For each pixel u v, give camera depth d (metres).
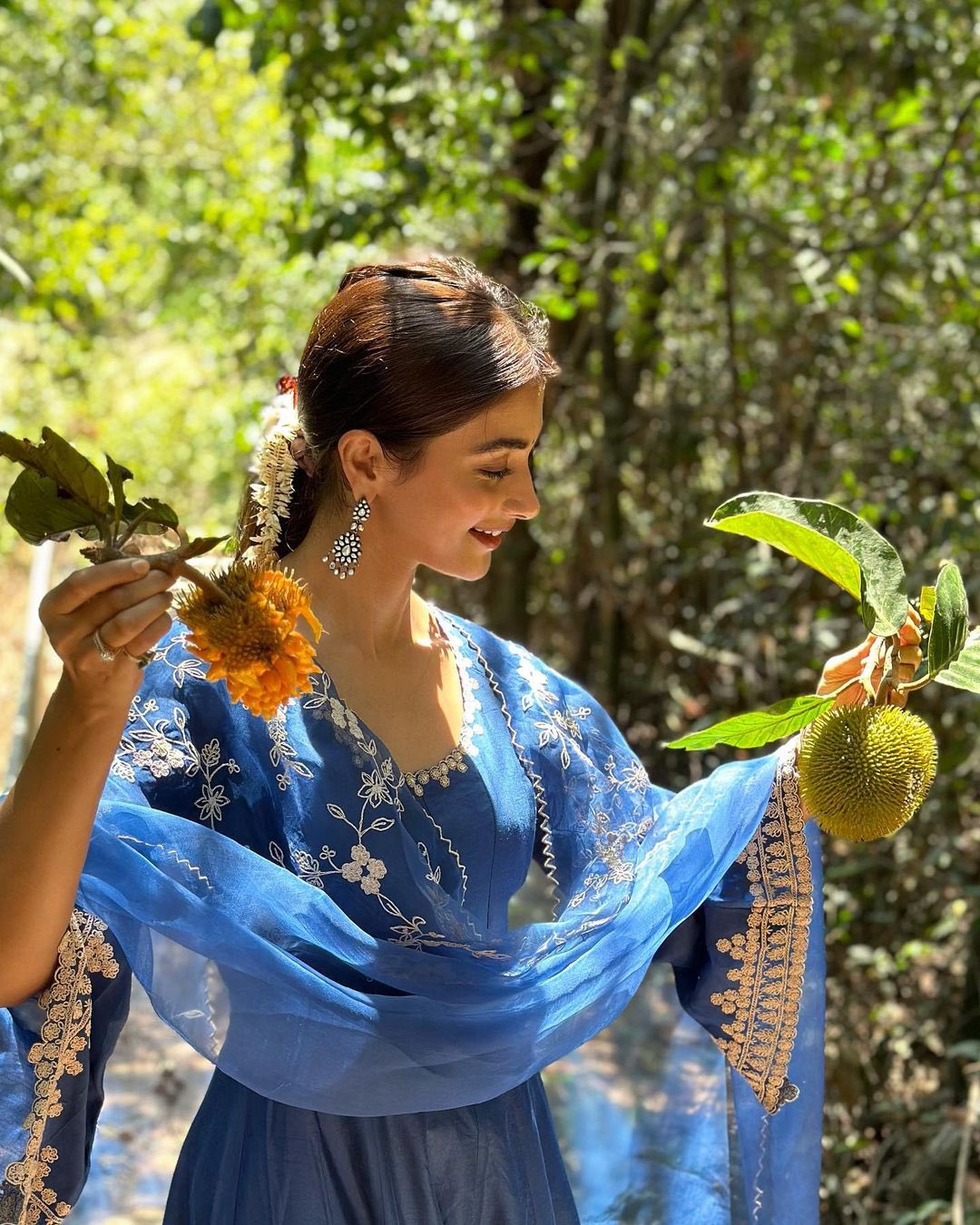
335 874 1.56
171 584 1.25
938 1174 2.98
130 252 8.28
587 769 1.78
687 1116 1.99
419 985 1.57
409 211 5.17
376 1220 1.57
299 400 1.63
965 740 3.94
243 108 8.15
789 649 4.32
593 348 5.26
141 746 1.52
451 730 1.68
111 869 1.46
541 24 4.86
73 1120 1.48
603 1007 1.69
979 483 4.33
